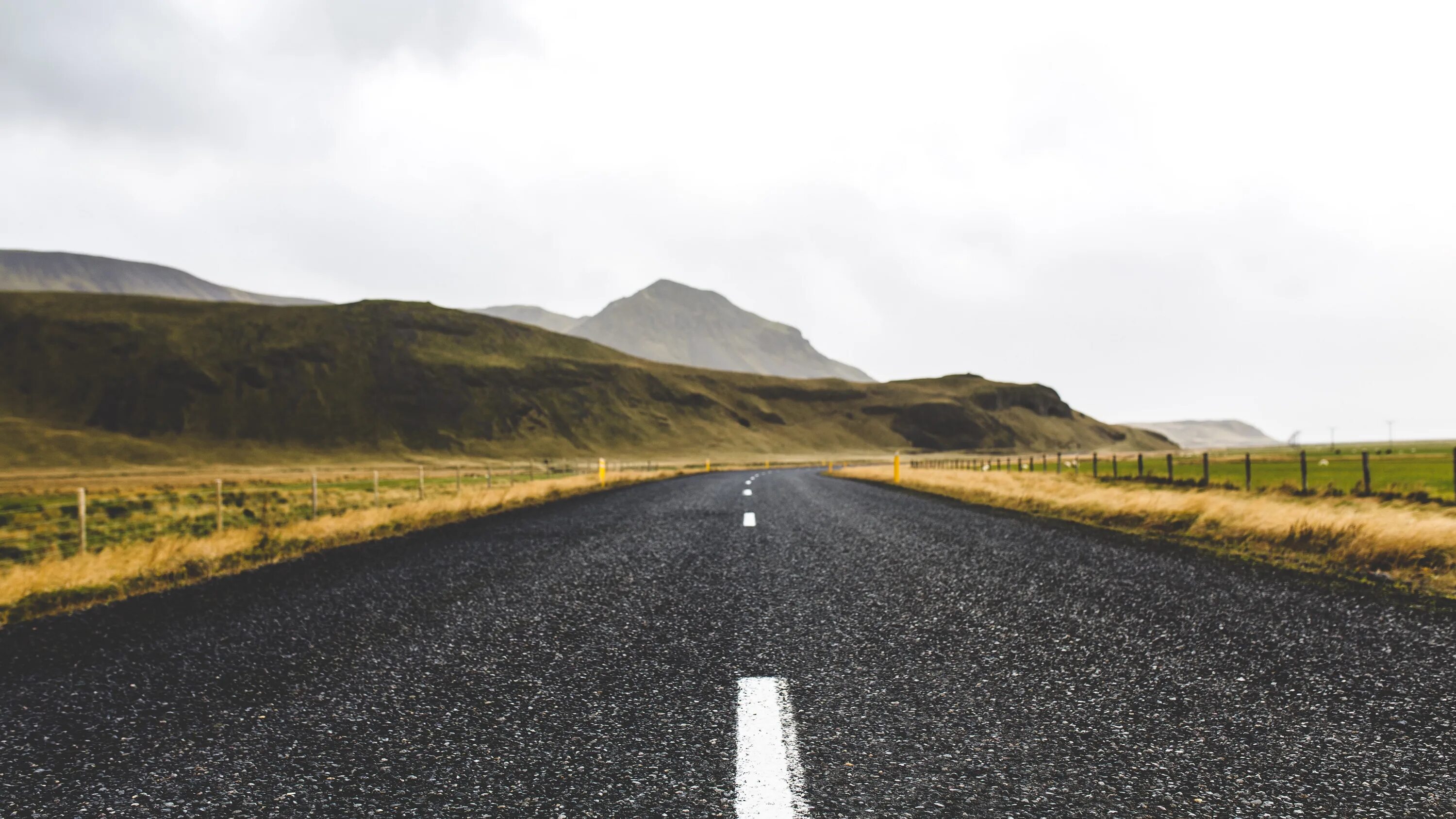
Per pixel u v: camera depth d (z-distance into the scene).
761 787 2.52
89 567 7.90
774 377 196.00
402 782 2.63
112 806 2.52
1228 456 69.75
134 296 126.00
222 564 8.81
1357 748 2.82
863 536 10.01
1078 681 3.68
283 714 3.40
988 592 6.04
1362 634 4.61
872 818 2.29
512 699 3.54
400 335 135.00
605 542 9.89
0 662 4.55
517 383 132.50
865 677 3.78
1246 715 3.19
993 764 2.70
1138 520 11.59
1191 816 2.29
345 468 89.44
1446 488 17.84
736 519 12.87
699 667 4.01
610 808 2.40
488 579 7.09
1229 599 5.72
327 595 6.54
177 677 4.07
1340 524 8.31
